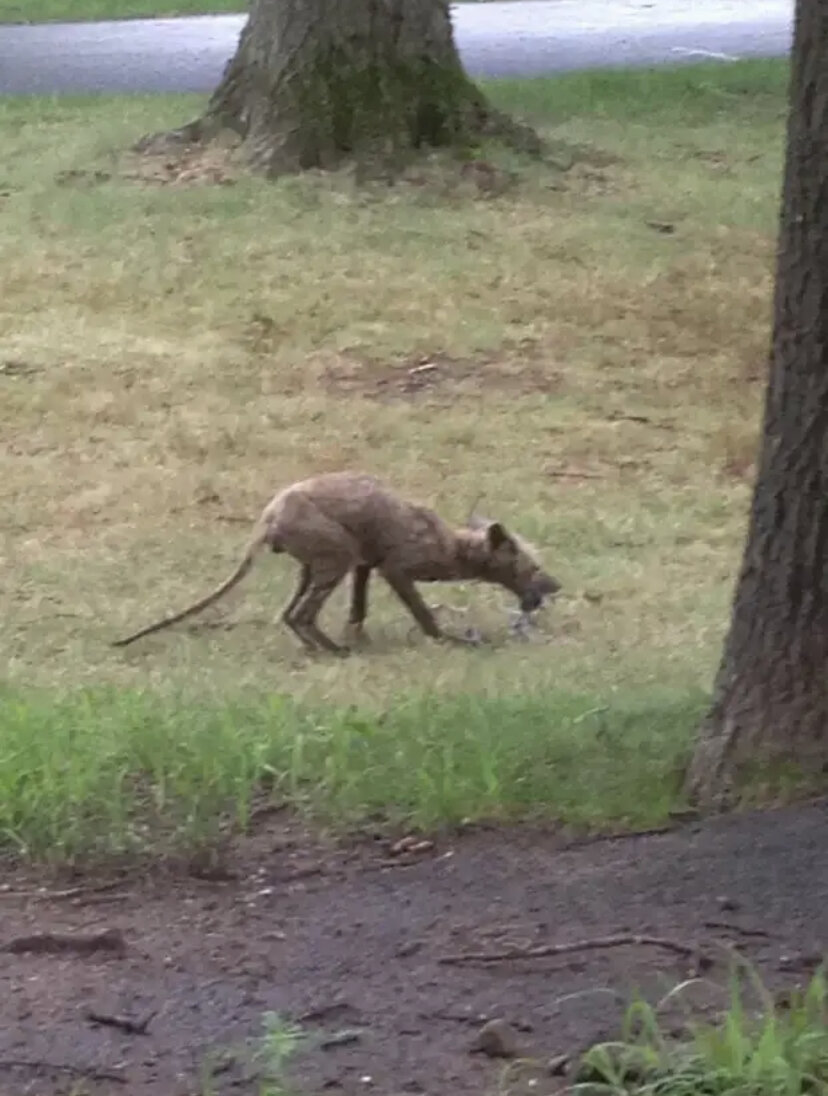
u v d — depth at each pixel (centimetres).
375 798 703
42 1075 465
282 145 1956
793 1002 484
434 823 683
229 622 1037
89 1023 502
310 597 995
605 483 1307
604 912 586
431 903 607
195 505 1241
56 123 2164
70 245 1773
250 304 1653
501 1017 500
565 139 2125
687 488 1299
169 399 1455
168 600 1070
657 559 1158
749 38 2792
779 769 683
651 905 590
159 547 1159
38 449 1352
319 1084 456
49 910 619
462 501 1256
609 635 1016
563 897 603
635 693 855
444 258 1761
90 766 705
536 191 1947
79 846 664
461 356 1562
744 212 1919
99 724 762
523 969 538
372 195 1902
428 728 768
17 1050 482
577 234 1836
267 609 1058
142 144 2027
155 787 716
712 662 947
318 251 1767
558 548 1174
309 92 1959
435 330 1609
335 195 1895
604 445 1381
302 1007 512
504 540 1018
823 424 674
